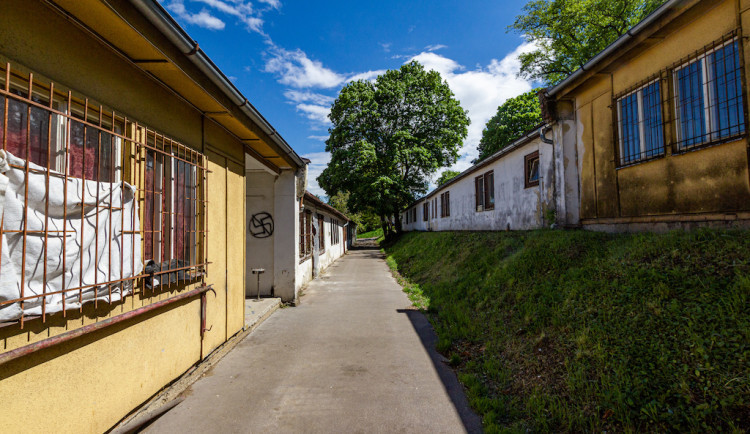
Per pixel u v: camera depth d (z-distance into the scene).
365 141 24.78
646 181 5.20
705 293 3.14
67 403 2.35
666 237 4.34
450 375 4.06
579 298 4.23
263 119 5.18
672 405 2.45
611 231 5.90
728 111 4.08
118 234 2.77
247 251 8.49
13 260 1.97
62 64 2.35
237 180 5.61
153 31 2.73
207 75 3.62
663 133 4.88
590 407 2.79
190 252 4.10
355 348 5.04
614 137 5.83
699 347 2.67
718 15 4.15
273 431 2.91
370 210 30.33
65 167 2.24
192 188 4.14
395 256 20.00
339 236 23.77
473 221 13.95
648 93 5.21
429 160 26.28
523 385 3.46
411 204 31.31
